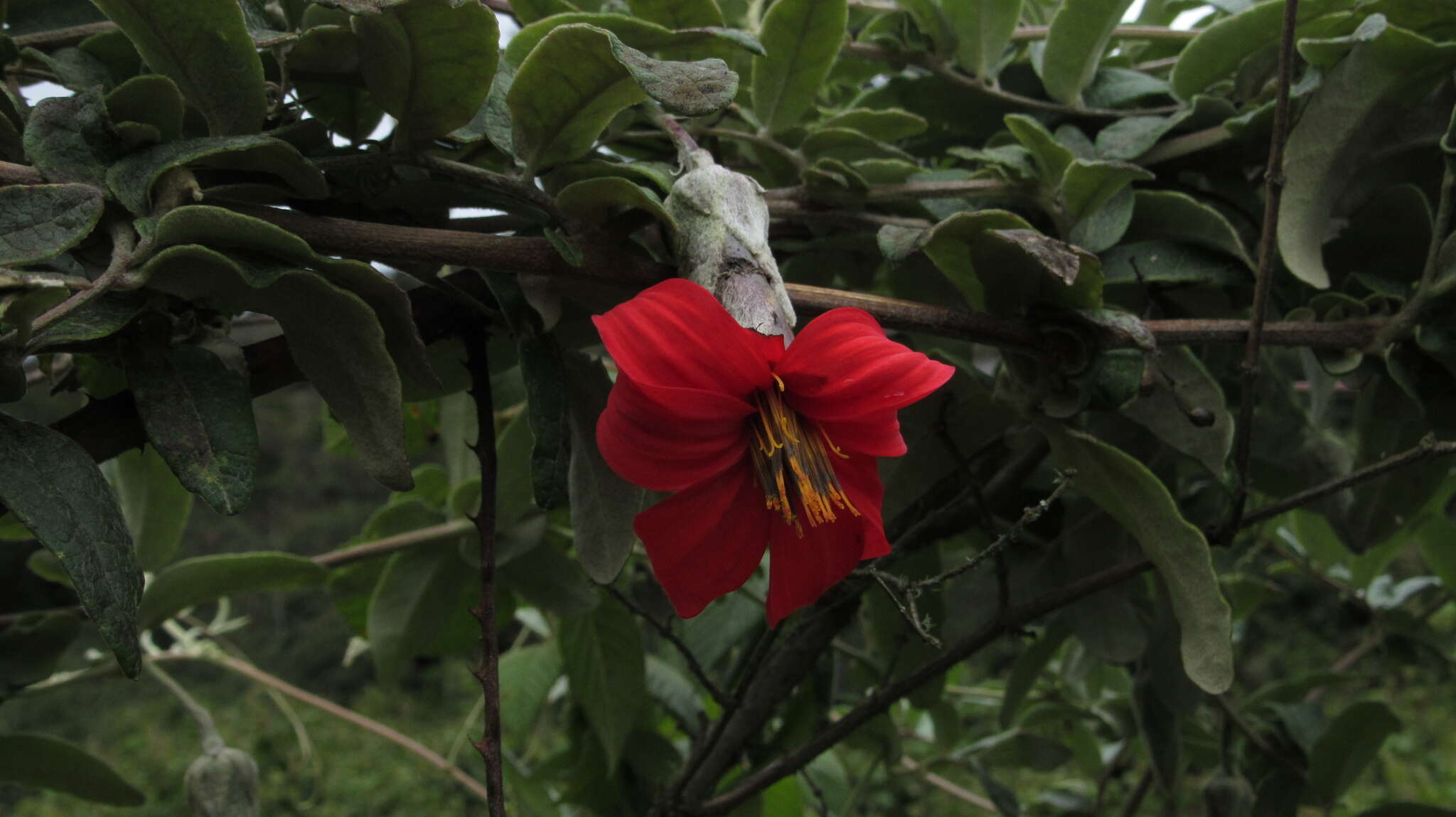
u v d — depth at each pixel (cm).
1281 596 85
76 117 39
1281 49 46
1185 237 53
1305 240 50
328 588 75
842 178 51
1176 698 62
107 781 60
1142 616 64
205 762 57
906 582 42
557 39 40
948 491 61
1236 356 61
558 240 42
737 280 39
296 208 44
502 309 43
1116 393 47
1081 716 91
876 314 46
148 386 39
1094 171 49
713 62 39
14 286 36
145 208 38
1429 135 51
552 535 71
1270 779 74
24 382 36
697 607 39
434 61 41
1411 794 348
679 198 41
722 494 38
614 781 79
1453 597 82
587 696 74
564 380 44
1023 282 47
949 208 53
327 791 578
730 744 62
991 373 54
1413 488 58
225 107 41
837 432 39
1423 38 47
